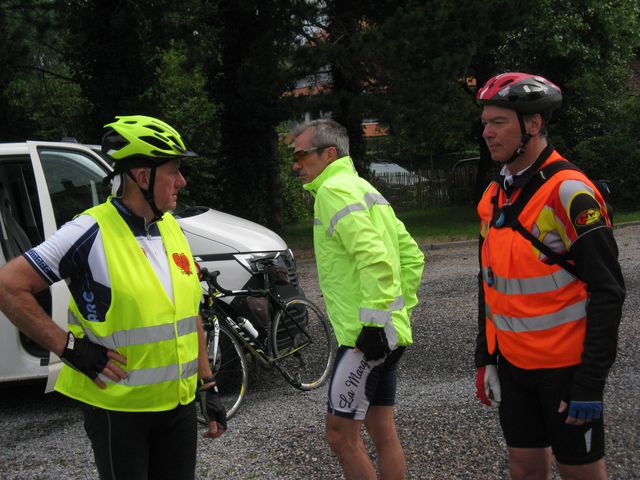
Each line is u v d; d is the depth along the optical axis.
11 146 5.52
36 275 2.38
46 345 2.41
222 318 5.30
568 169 2.53
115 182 2.60
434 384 5.42
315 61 14.64
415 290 3.51
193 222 5.77
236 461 4.21
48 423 5.20
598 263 2.40
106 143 2.57
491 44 15.61
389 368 3.34
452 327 7.19
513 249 2.59
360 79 15.42
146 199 2.56
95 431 2.50
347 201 3.11
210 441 4.57
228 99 16.83
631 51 24.42
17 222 5.49
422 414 4.71
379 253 3.03
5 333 5.17
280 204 18.42
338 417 3.19
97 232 2.46
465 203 26.45
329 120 3.41
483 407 4.75
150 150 2.50
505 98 2.55
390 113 14.79
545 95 2.55
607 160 19.73
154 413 2.52
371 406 3.41
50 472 4.22
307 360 6.27
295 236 18.14
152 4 13.87
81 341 2.43
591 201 2.43
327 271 3.20
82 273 2.47
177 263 2.62
